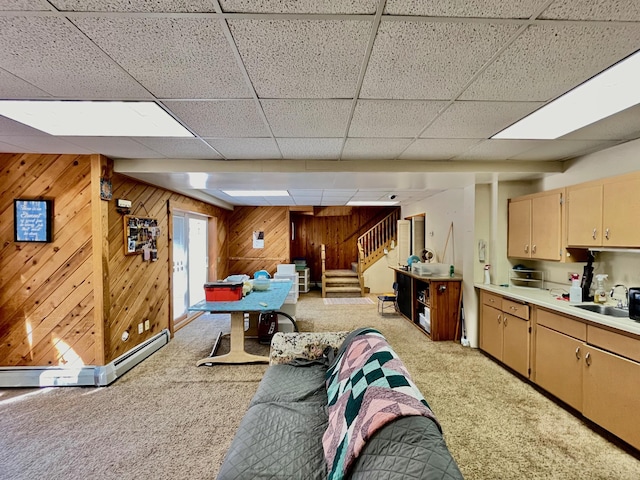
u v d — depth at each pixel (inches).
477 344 164.1
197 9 46.2
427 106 80.3
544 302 113.4
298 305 277.0
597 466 77.8
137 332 149.3
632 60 59.8
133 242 144.6
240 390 118.0
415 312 210.7
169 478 74.5
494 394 113.7
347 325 210.4
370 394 56.9
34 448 85.4
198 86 69.9
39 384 121.3
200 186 170.7
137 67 62.1
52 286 122.9
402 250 305.4
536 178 149.9
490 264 163.6
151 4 45.0
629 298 89.2
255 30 51.1
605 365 88.2
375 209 392.2
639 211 91.8
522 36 52.7
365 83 68.6
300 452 59.6
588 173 122.9
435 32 51.6
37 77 65.7
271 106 80.4
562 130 96.8
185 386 121.5
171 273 185.5
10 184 122.5
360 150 120.3
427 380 125.4
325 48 56.1
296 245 388.5
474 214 164.2
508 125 93.2
